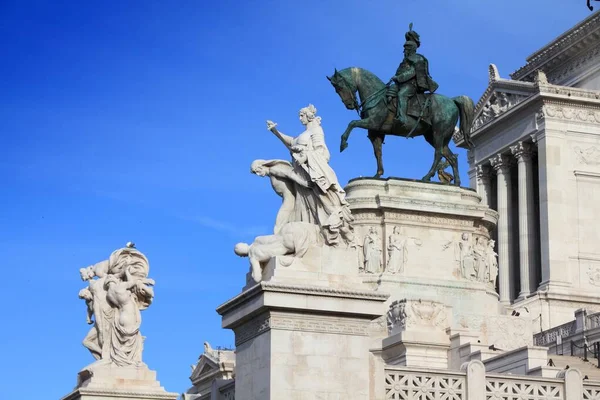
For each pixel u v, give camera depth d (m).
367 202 60.88
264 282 27.55
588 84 95.62
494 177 97.44
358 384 27.84
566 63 98.62
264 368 27.59
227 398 31.81
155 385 38.78
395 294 59.09
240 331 29.08
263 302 27.48
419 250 60.78
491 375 30.98
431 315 47.38
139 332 39.25
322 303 27.77
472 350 45.69
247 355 28.62
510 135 93.00
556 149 88.19
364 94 61.72
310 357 27.61
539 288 85.94
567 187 87.88
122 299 39.06
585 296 84.25
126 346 38.97
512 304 88.69
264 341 27.78
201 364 55.22
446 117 62.25
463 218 61.75
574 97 88.81
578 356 55.84
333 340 27.86
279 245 28.67
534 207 91.44
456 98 63.47
